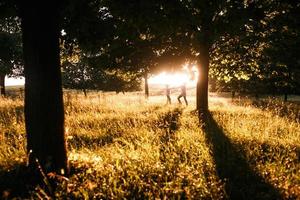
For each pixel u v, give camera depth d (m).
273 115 15.78
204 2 6.46
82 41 7.78
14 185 5.72
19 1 6.24
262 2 7.56
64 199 5.34
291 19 8.74
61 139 6.34
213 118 14.12
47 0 6.15
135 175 6.07
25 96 6.32
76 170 6.57
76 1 6.65
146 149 8.03
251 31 16.91
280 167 6.96
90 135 10.75
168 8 6.37
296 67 19.12
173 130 11.22
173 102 26.52
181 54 17.78
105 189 5.61
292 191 5.72
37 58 6.17
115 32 7.52
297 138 9.85
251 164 7.32
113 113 15.98
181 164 6.88
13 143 9.25
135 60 17.97
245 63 19.09
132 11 6.41
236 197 5.73
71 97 25.75
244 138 9.81
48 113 6.22
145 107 19.56
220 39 18.17
